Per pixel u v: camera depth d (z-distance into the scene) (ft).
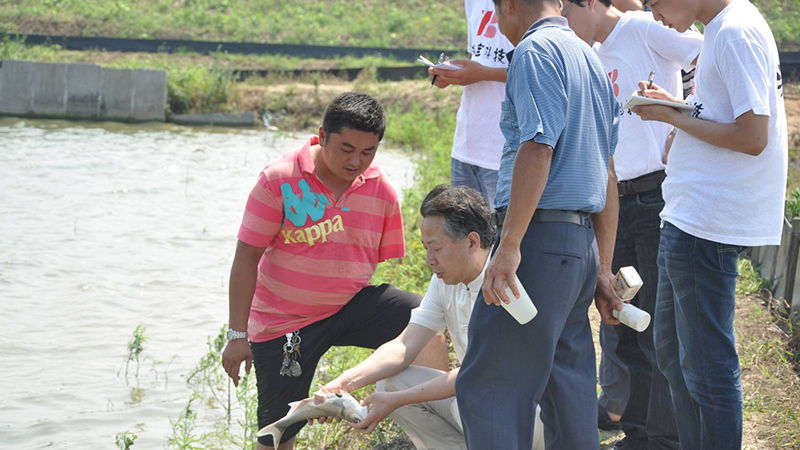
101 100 61.98
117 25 87.20
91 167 42.24
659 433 12.05
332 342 13.10
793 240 18.60
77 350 20.58
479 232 10.74
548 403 10.27
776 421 13.66
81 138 52.54
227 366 12.66
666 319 10.86
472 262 10.87
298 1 98.02
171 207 34.55
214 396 18.25
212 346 20.92
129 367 19.71
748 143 9.73
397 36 88.79
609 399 13.92
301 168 12.28
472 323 9.87
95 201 34.99
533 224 9.55
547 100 9.05
